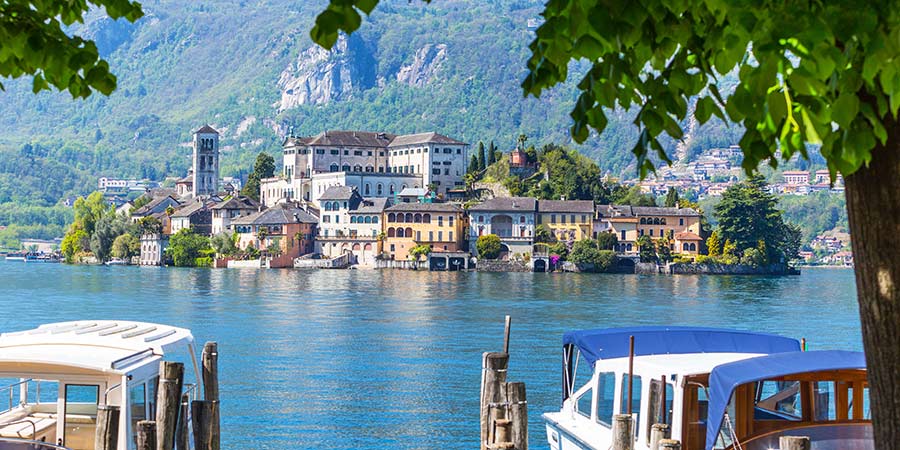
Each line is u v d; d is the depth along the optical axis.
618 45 8.59
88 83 11.59
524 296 167.00
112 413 22.23
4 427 24.97
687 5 8.73
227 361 78.81
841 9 7.99
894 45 7.95
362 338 97.19
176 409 25.05
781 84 8.38
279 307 139.00
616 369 27.44
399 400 61.19
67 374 25.08
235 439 50.47
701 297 169.38
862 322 9.39
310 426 53.47
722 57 8.64
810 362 22.66
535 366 72.06
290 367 75.44
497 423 22.55
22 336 26.94
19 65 11.95
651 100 9.21
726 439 23.12
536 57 9.25
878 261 9.19
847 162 8.52
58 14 12.11
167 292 171.25
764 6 8.07
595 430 28.45
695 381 24.36
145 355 26.67
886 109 8.66
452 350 87.12
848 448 22.44
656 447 23.73
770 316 130.75
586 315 128.88
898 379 9.19
